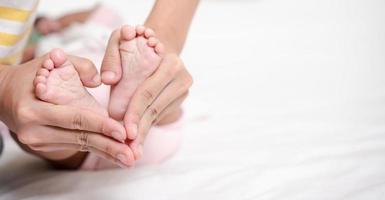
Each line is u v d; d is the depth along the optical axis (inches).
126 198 25.2
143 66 23.0
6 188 27.6
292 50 44.5
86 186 26.5
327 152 28.4
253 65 42.1
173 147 29.5
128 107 22.7
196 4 29.4
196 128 33.1
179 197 24.9
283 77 39.5
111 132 21.5
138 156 22.1
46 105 21.5
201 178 26.6
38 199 25.5
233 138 31.2
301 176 26.2
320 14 52.6
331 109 34.1
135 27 23.2
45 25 45.3
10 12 29.5
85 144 22.1
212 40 48.0
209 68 41.9
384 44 43.7
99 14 45.9
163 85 23.5
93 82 22.6
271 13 55.0
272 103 35.9
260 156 28.4
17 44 30.4
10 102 22.0
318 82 38.4
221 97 37.1
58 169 29.7
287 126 32.1
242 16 54.8
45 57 22.9
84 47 38.8
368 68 39.8
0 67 23.7
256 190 25.1
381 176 25.7
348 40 45.3
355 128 31.2
